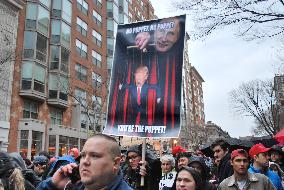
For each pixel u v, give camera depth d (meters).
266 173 5.84
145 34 6.24
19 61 30.03
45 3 33.34
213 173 8.14
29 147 28.81
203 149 8.77
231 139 8.48
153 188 5.72
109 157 2.22
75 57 38.03
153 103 5.84
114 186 2.23
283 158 7.87
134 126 5.85
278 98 39.31
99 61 43.84
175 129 5.59
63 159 2.70
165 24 6.13
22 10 31.11
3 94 27.64
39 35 32.03
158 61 6.03
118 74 6.26
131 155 5.95
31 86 30.19
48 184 2.48
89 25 42.28
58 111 34.28
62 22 35.22
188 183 3.93
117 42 6.41
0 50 25.55
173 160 6.37
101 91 37.88
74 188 2.47
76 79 37.66
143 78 6.04
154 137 5.67
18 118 29.19
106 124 6.07
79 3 40.28
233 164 4.86
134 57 6.23
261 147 5.86
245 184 4.80
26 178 4.59
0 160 3.60
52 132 31.84
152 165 5.83
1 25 27.58
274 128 40.62
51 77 33.31
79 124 35.91
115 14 49.12
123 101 6.05
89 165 2.20
